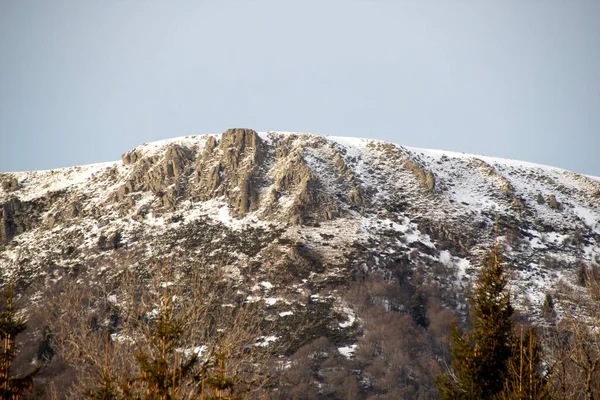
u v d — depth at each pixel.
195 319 56.41
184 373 50.91
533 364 61.09
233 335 56.66
